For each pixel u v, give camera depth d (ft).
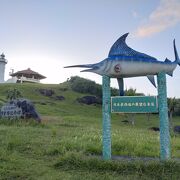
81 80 262.26
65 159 36.11
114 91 205.36
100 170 33.91
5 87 242.99
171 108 167.53
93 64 39.55
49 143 49.19
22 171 32.91
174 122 184.14
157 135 86.07
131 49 38.70
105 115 38.63
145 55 38.19
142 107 37.63
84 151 44.27
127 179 30.81
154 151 47.37
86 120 137.90
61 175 31.78
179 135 107.45
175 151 50.96
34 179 30.53
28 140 50.72
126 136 68.39
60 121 117.50
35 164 36.19
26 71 319.68
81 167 34.71
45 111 171.12
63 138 55.52
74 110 201.36
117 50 38.99
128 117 186.80
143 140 60.39
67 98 233.35
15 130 65.46
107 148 38.09
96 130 82.69
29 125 90.27
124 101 38.19
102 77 39.45
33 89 240.73
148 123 172.96
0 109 104.99
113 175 32.19
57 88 251.80
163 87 37.40
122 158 41.01
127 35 38.99
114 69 38.55
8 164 35.06
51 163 36.88
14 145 46.01
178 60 38.27
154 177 31.73
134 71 38.32
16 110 102.42
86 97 232.12
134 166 33.81
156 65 37.47
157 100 37.32
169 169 33.22
